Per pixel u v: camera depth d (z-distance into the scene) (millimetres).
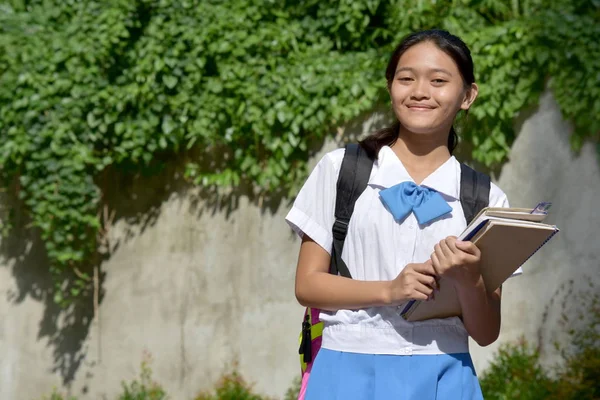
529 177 5957
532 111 5949
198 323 6434
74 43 6277
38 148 6281
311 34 6285
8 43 6301
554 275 5922
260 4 6254
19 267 6629
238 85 6176
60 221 6328
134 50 6281
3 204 6621
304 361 2615
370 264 2387
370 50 6180
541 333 5926
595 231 5855
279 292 6332
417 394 2305
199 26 6203
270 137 6168
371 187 2441
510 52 5836
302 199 2537
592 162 5852
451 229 2379
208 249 6441
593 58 5734
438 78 2404
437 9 6074
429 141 2480
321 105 6086
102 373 6539
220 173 6367
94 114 6285
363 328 2369
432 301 2283
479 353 6035
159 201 6516
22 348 6617
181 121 6230
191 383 6418
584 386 5492
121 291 6539
